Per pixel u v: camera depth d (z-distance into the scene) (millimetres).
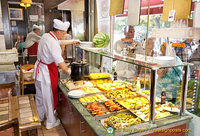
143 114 1864
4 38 4668
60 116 3133
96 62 4141
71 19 4289
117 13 2691
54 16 5059
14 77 3289
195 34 1839
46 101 2846
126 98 2285
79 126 2076
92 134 1693
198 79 1888
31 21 4902
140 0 2232
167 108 1937
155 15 2277
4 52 3568
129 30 2854
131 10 2410
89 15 4344
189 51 1935
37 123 1572
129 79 2863
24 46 4965
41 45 2715
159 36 2254
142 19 2531
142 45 2557
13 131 1180
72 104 2207
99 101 2254
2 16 4555
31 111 1829
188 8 1733
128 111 1988
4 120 1619
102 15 3865
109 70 3654
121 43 3078
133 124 1678
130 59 1826
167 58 1671
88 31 4438
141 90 2500
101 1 3846
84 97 2391
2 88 2295
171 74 2188
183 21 1946
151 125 1646
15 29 4797
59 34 2771
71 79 3094
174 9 1895
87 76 3092
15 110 1841
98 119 1875
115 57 1977
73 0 3834
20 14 4770
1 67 3418
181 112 1800
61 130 2926
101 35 2719
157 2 2223
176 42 2061
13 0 4621
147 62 1669
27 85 4914
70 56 4309
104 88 2654
